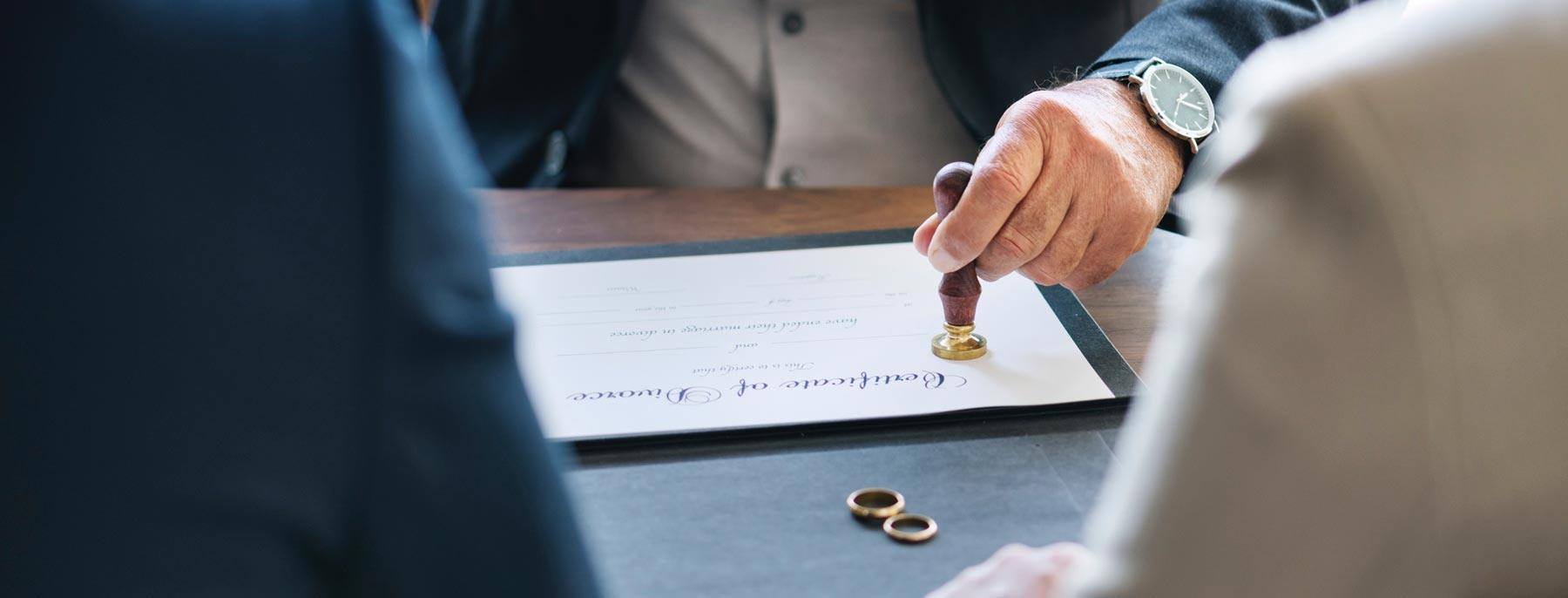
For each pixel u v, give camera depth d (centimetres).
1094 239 104
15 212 33
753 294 108
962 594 59
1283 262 39
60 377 33
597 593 42
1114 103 114
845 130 183
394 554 37
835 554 67
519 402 39
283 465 35
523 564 39
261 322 34
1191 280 42
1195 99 116
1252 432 39
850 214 134
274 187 34
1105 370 91
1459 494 37
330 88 35
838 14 178
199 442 34
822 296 107
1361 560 38
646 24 180
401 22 38
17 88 33
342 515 36
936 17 172
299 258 35
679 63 181
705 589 64
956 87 173
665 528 70
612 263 118
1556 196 38
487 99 177
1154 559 41
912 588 64
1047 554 60
